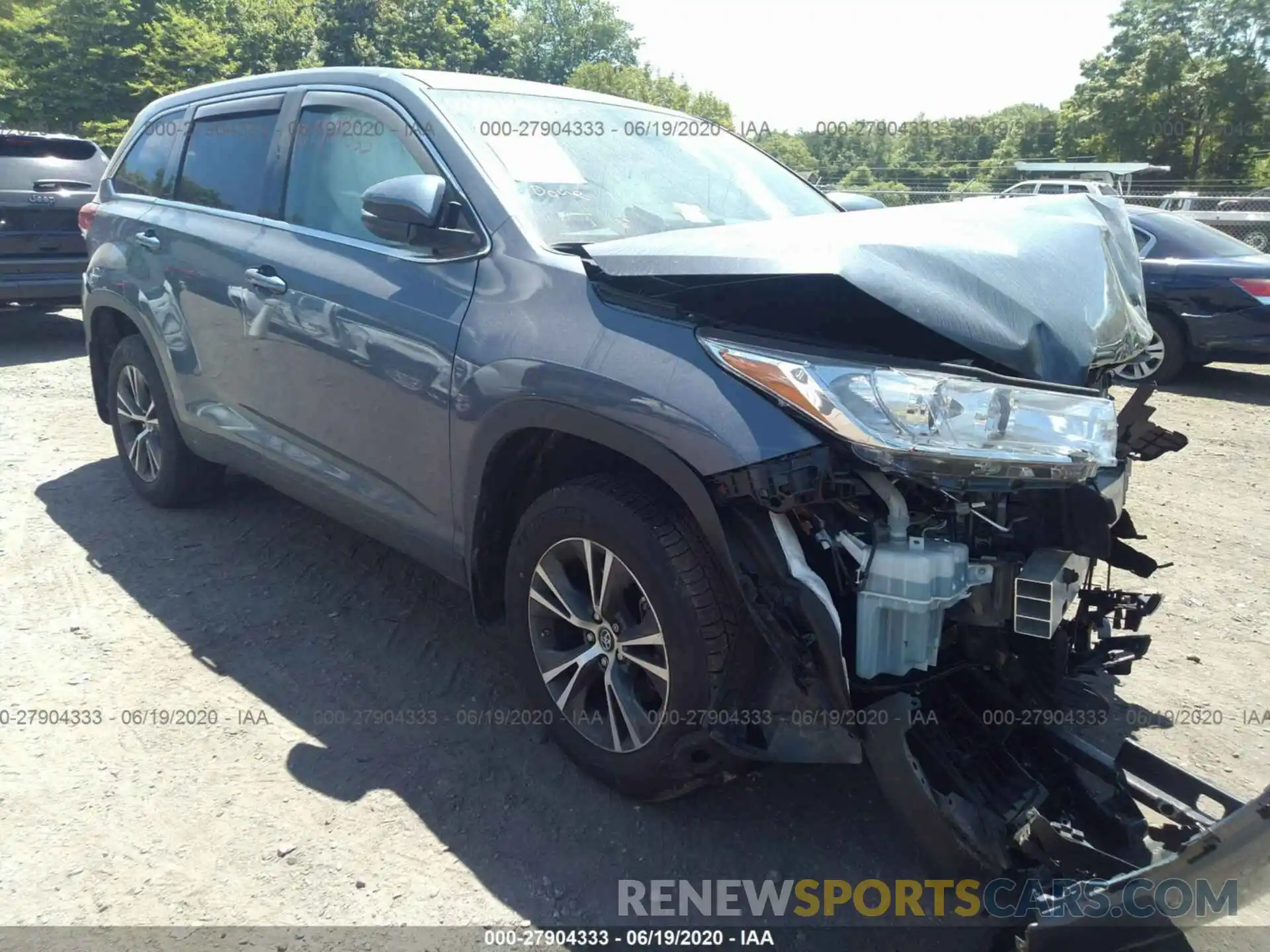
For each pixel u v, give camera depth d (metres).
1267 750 3.00
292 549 4.25
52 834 2.47
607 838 2.55
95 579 3.91
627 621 2.51
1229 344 8.15
